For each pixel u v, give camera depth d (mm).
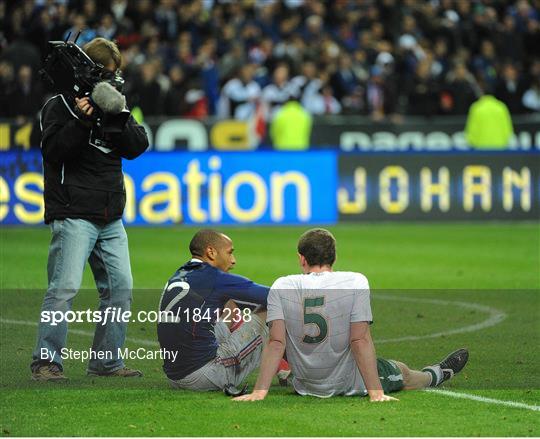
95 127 27594
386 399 25312
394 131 79312
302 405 24969
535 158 73875
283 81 81188
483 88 89250
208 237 27219
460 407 25016
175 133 76250
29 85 73250
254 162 70750
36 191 68000
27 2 79375
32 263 51875
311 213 71688
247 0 92625
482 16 95938
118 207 28391
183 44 83438
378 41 91562
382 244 61781
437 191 73312
